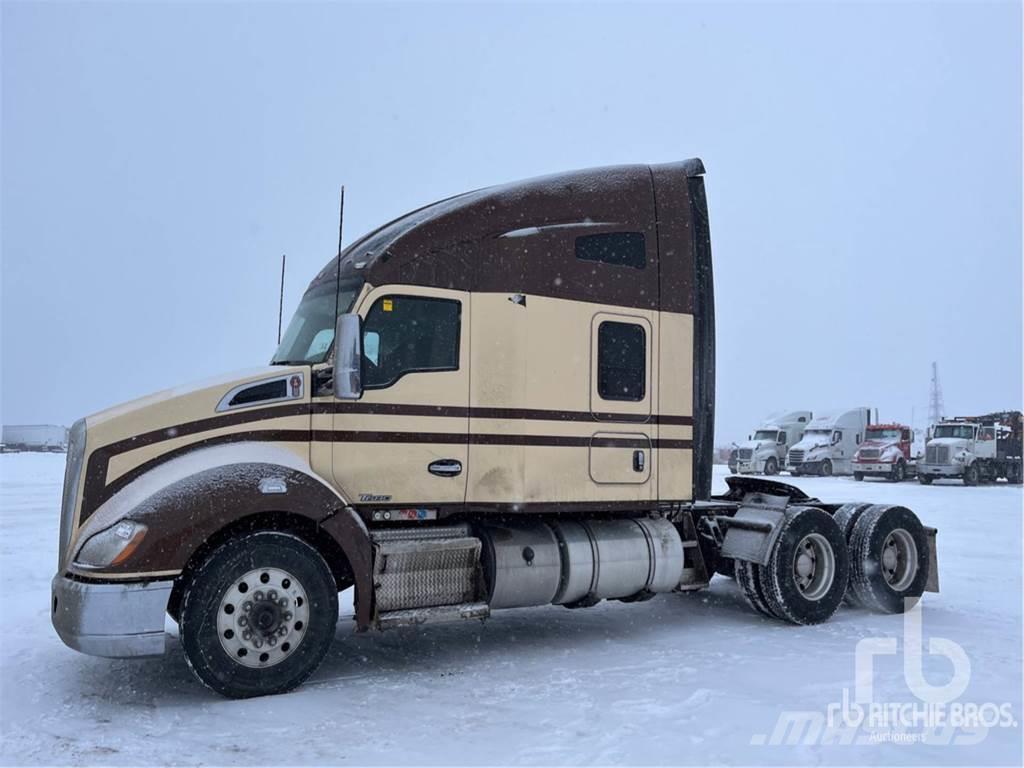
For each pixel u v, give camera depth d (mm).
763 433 43062
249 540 5789
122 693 5891
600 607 9148
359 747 4836
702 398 8164
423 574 6574
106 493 5871
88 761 4637
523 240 7152
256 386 6219
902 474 35156
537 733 5047
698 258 8250
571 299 7324
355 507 6402
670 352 7867
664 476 7750
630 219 7773
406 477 6559
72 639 5414
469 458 6793
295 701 5691
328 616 6027
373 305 6547
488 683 6133
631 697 5754
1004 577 11000
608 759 4617
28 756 4711
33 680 6199
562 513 7605
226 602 5703
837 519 8914
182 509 5586
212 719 5328
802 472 40531
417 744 4875
